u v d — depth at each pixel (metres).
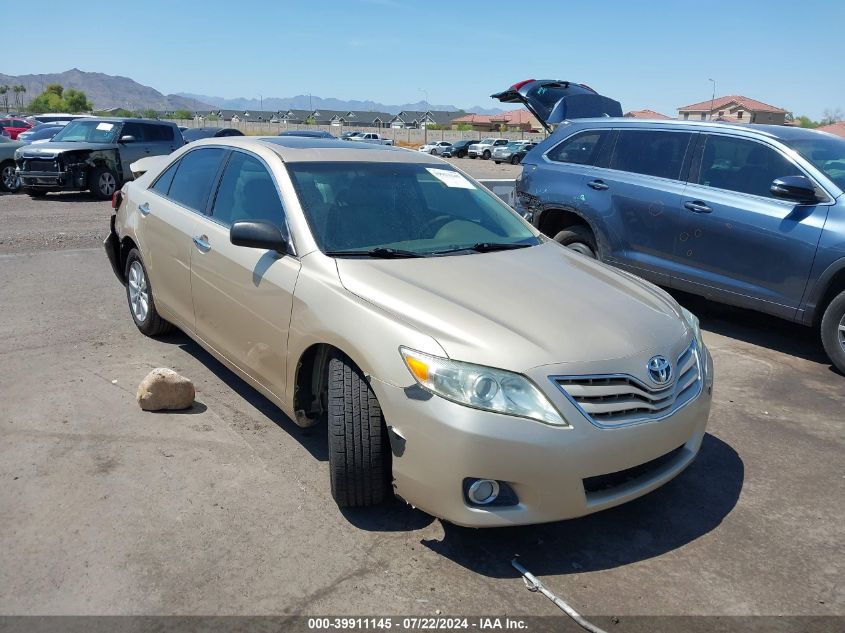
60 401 4.38
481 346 2.85
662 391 3.06
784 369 5.51
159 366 5.02
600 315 3.22
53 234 10.34
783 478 3.81
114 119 16.62
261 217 3.98
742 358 5.75
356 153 4.39
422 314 3.03
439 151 59.31
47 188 15.41
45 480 3.48
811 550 3.17
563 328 3.05
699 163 6.23
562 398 2.80
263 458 3.78
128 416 4.21
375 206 3.98
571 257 4.09
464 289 3.29
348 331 3.11
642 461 2.96
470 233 4.10
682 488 3.69
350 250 3.62
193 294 4.49
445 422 2.76
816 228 5.36
